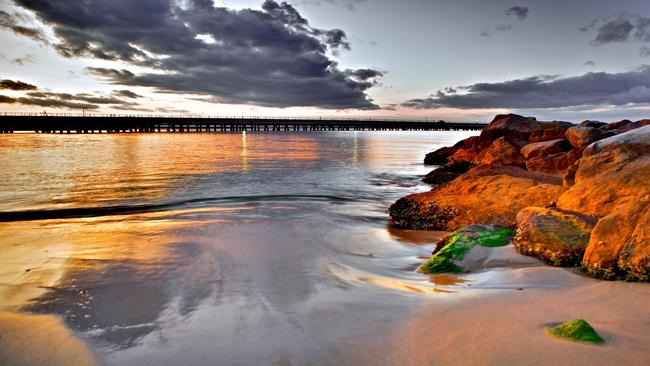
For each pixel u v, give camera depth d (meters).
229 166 27.02
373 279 5.76
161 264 6.50
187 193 16.17
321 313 4.37
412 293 4.89
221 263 6.54
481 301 4.36
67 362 3.62
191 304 4.86
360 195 16.25
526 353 3.08
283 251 7.36
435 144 68.75
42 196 15.20
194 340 3.92
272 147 52.38
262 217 11.14
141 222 10.48
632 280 4.47
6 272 6.18
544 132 19.94
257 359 3.48
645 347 3.04
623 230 4.91
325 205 13.70
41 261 6.75
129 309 4.77
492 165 12.62
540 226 6.05
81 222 10.65
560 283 4.79
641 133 7.60
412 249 7.95
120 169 24.48
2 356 3.72
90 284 5.63
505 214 9.02
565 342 3.18
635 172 6.70
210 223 10.01
